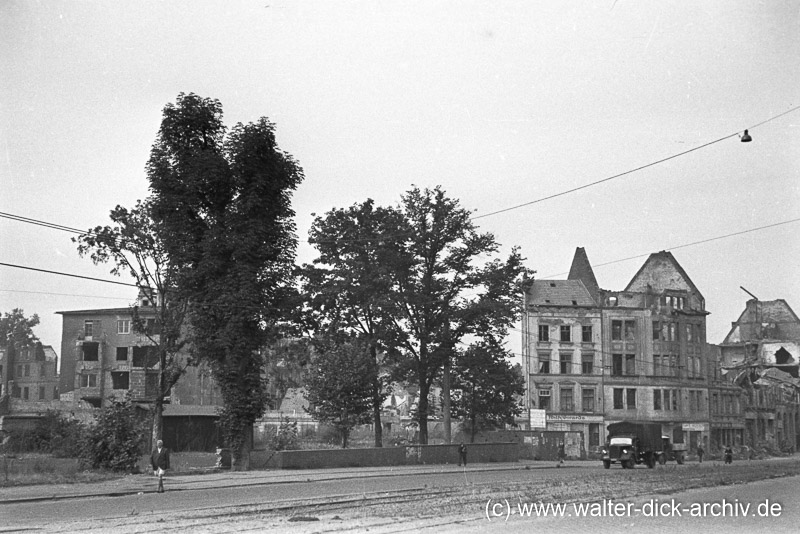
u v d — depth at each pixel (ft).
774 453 357.82
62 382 307.78
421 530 57.52
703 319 328.08
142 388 263.90
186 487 104.73
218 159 150.10
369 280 198.70
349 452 167.02
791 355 412.16
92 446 129.80
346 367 199.72
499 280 208.23
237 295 147.02
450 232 205.67
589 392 301.22
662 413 306.35
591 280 318.04
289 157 156.56
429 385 211.00
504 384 235.81
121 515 68.49
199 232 153.69
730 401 345.72
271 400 154.61
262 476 128.26
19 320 411.34
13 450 202.90
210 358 153.17
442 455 191.72
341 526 59.26
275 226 155.12
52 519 65.16
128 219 163.73
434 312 207.62
